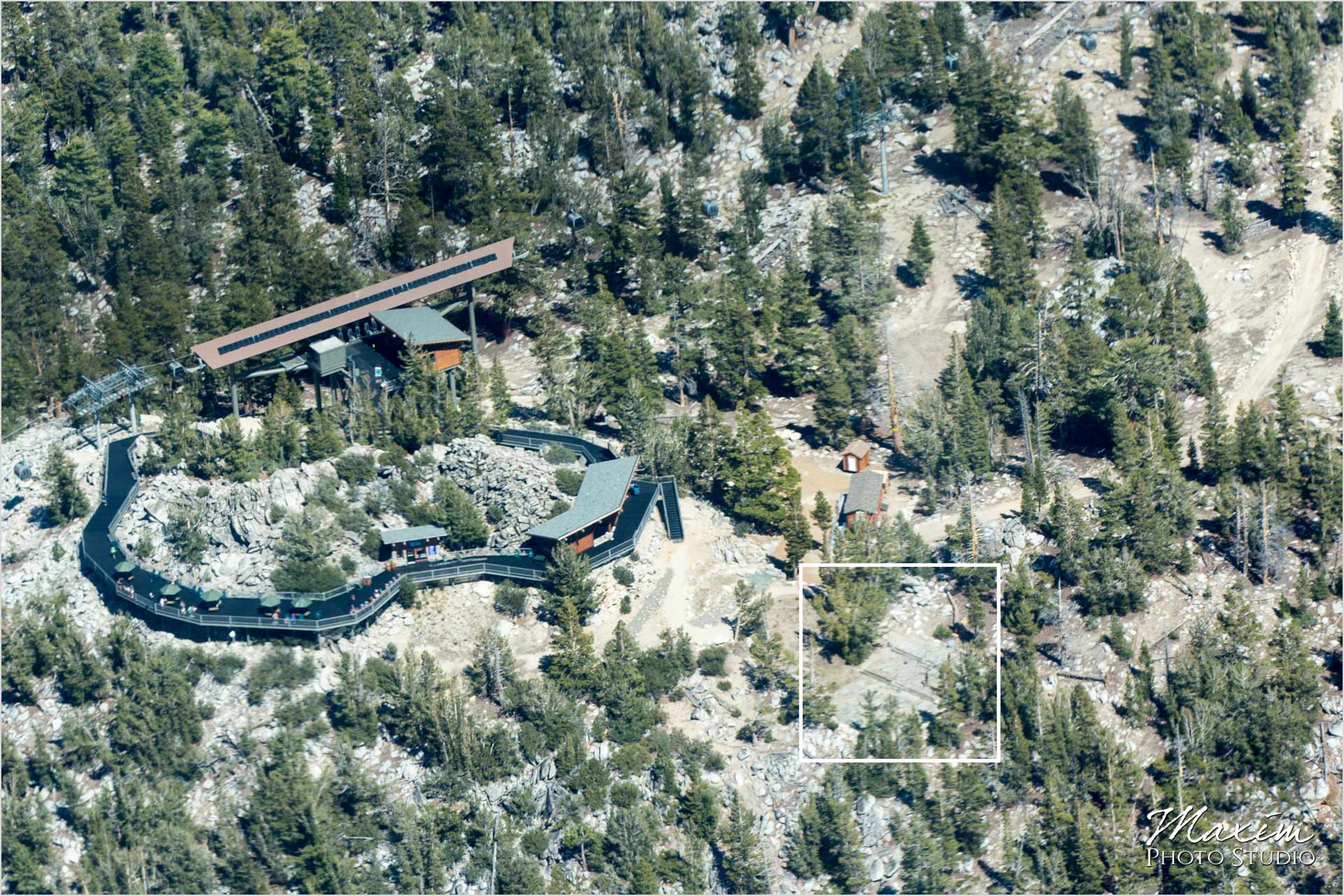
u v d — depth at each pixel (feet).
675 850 644.69
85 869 648.38
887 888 645.10
